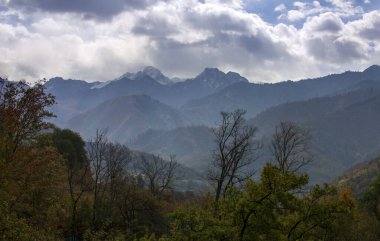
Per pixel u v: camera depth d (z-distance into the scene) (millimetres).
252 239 18547
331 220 20219
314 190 20531
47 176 28719
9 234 16906
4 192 23531
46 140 29234
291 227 19984
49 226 29062
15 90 26391
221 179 37688
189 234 19141
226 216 19953
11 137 26156
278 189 18734
